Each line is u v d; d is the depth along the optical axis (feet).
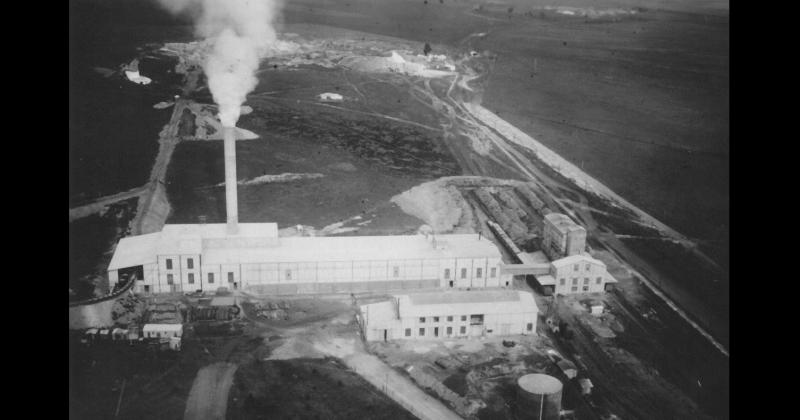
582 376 281.54
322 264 340.80
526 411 249.14
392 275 347.56
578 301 347.77
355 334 306.35
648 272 381.60
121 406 248.11
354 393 261.44
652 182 495.41
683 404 266.77
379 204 455.22
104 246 372.38
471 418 250.98
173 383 263.70
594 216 454.40
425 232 408.87
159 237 357.61
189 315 312.91
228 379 267.59
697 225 440.04
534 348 300.81
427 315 302.04
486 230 430.20
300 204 448.24
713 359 299.58
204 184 472.03
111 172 471.62
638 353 301.84
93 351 281.13
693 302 351.46
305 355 286.87
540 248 408.46
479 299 311.88
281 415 246.06
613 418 255.50
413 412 252.42
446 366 281.95
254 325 309.42
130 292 325.62
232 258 338.34
